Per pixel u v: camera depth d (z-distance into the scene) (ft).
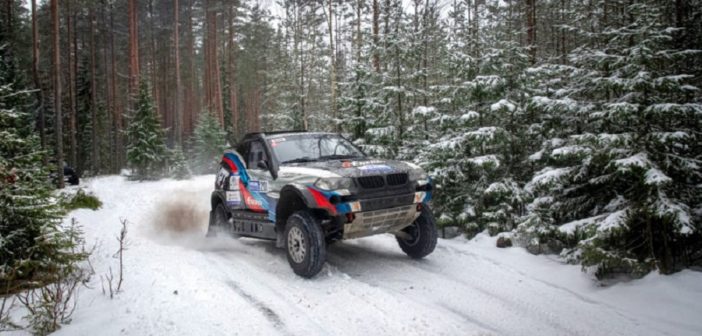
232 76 134.41
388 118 34.68
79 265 21.70
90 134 130.82
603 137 18.17
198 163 102.17
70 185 76.84
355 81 37.35
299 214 19.02
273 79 104.78
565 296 16.60
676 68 20.85
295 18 83.20
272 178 21.58
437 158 28.17
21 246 19.06
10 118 20.07
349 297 16.51
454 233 27.61
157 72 151.84
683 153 19.22
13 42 84.94
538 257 21.21
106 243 26.91
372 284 18.28
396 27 38.58
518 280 18.49
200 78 184.65
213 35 118.32
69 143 123.03
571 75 23.15
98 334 13.52
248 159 24.52
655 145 18.28
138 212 41.81
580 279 18.04
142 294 16.65
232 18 129.49
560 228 19.86
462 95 28.17
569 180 21.99
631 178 18.89
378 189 18.62
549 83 26.68
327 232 19.54
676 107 17.10
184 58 146.82
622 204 19.45
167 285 17.58
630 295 16.19
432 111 28.84
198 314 14.66
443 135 30.73
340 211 17.70
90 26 121.70
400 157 33.35
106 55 138.00
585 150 19.24
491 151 27.61
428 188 20.38
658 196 17.37
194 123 147.64
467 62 27.84
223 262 21.97
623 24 21.66
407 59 33.65
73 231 20.76
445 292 17.17
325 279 18.71
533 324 14.20
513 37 29.04
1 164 18.51
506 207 25.22
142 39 135.54
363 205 18.01
